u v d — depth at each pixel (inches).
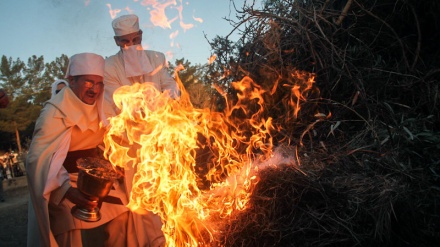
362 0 211.0
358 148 166.4
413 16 207.2
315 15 195.8
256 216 149.0
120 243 172.6
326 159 163.3
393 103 183.6
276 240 145.2
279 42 204.5
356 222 142.8
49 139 151.9
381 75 191.5
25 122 1327.5
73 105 155.8
